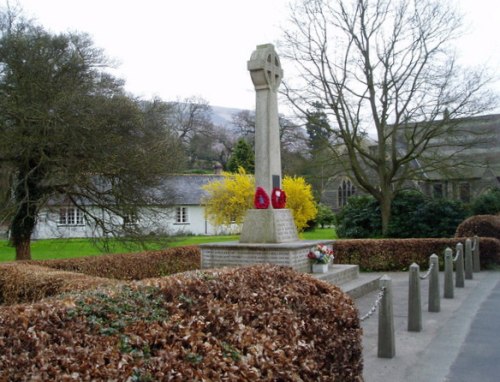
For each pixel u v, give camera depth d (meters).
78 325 3.68
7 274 9.06
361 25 23.52
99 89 19.48
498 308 10.15
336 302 5.30
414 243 17.20
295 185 27.20
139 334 3.70
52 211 19.30
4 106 17.19
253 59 12.60
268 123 12.62
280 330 4.45
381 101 24.03
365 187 24.97
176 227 43.94
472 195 31.61
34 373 3.04
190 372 3.40
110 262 13.16
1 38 18.14
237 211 30.64
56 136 17.30
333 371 4.80
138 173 18.56
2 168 18.12
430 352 7.06
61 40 18.89
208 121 70.19
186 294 4.57
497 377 5.98
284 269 5.89
